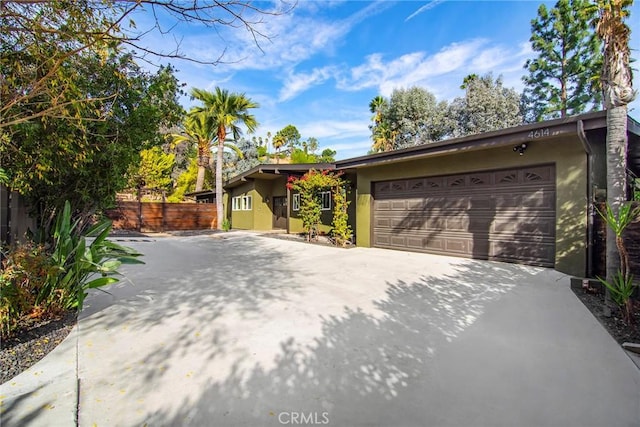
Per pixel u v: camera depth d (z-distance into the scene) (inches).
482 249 283.9
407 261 286.5
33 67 105.7
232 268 265.1
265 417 77.7
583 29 604.4
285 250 373.4
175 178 1094.4
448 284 205.0
